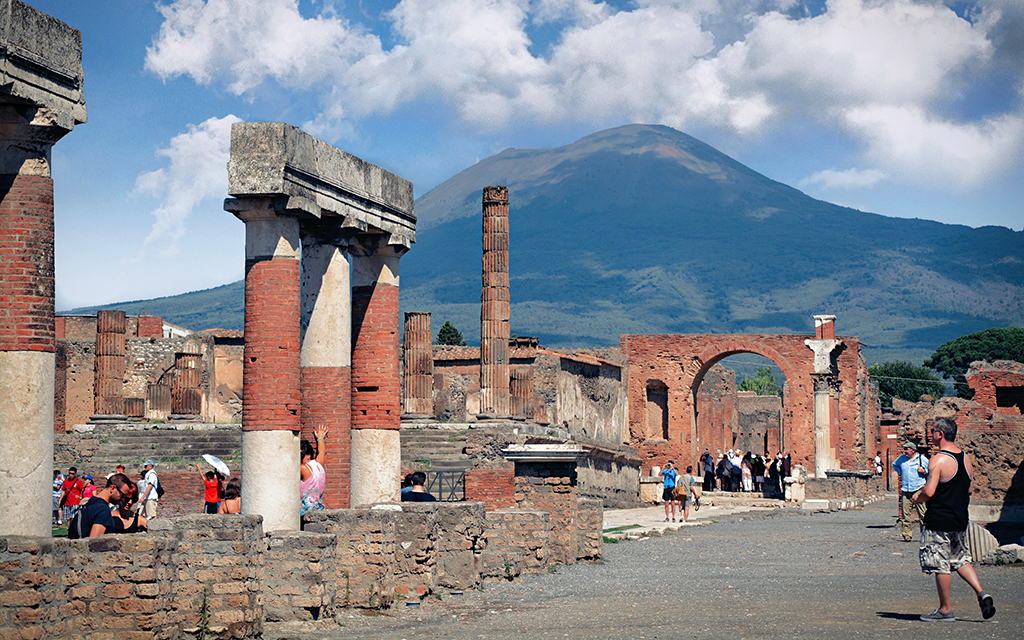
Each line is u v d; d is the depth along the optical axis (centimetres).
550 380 4747
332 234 1602
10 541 976
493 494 2253
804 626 1160
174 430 3838
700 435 6725
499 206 4228
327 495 1588
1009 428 3027
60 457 3509
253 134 1396
